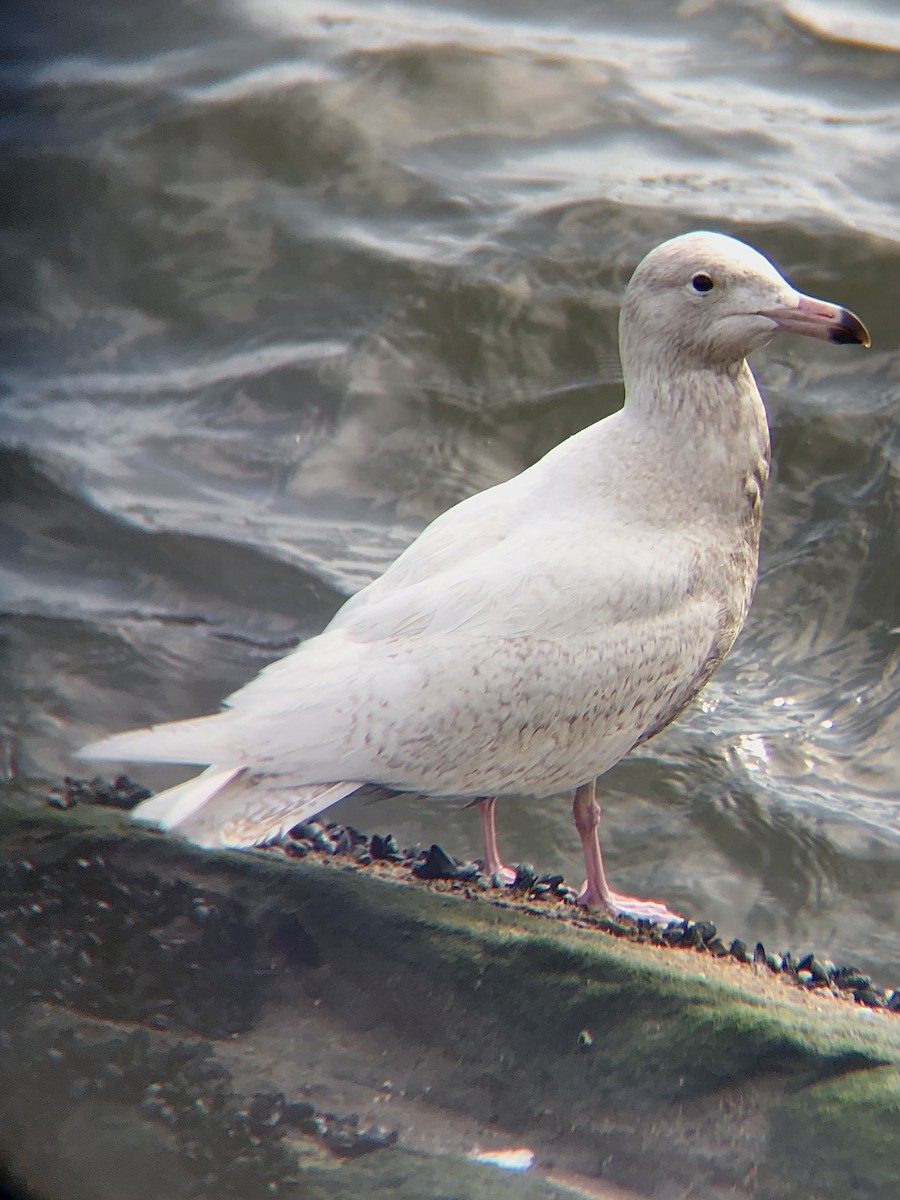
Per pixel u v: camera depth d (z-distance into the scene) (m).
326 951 5.56
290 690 5.70
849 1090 4.85
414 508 10.45
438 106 13.02
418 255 11.72
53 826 6.21
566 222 11.88
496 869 6.45
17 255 12.30
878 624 9.63
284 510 10.38
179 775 8.64
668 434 5.97
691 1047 5.05
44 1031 5.30
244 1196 4.70
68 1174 4.85
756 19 13.98
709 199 11.95
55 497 10.41
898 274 11.34
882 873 8.12
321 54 13.48
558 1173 4.78
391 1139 4.88
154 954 5.59
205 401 11.16
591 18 14.11
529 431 10.92
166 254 12.16
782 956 6.02
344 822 8.41
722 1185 4.70
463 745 5.69
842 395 10.75
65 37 14.11
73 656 9.29
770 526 10.17
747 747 8.84
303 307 11.64
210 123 12.88
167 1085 5.09
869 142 12.57
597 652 5.73
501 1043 5.19
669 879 8.13
